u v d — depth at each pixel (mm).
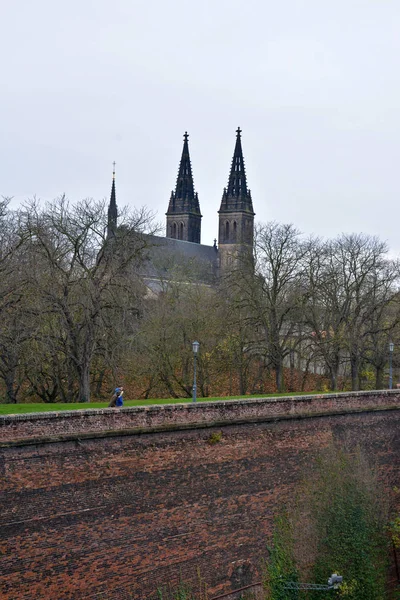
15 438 31188
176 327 69938
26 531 31547
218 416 39375
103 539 34156
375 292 75562
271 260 70812
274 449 42562
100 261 53500
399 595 46188
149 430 35906
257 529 41125
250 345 73062
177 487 37344
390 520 48906
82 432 33344
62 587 32688
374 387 81688
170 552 36875
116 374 59031
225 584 39250
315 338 72062
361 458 47469
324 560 42438
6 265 50344
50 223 53062
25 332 51188
